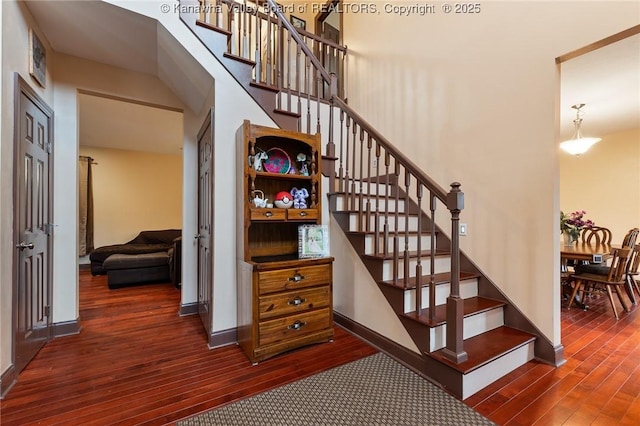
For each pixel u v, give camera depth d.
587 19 2.05
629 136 4.91
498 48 2.60
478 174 2.74
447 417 1.62
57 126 2.76
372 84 4.01
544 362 2.22
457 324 1.88
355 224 2.83
